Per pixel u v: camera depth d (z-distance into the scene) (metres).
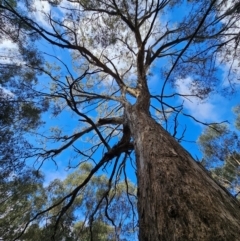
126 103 4.89
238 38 4.91
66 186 7.34
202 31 5.07
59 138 6.17
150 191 1.98
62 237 5.89
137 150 2.93
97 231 6.48
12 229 6.07
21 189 6.08
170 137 2.87
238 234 1.27
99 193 7.12
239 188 10.28
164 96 5.94
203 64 5.88
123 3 6.39
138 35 6.40
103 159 4.46
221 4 4.82
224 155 9.79
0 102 5.58
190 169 2.04
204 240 1.26
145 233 1.74
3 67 6.19
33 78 6.60
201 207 1.51
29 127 6.12
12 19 5.65
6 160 5.47
